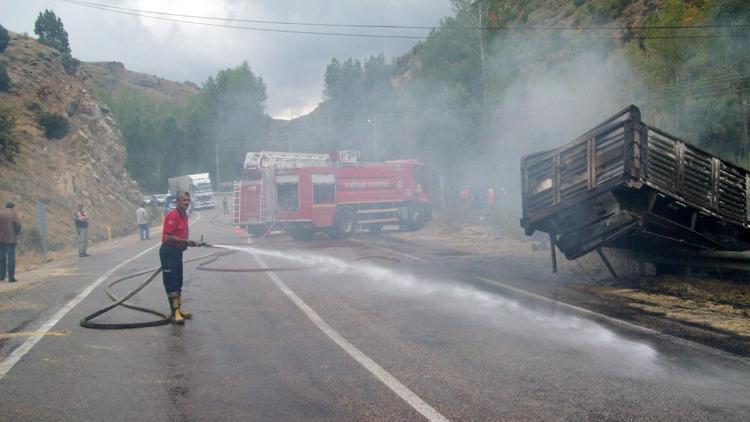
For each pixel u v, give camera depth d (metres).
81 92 43.00
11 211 12.67
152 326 7.56
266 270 12.83
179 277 7.82
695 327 7.21
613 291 9.80
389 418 4.36
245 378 5.36
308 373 5.49
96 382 5.28
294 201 22.36
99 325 7.43
